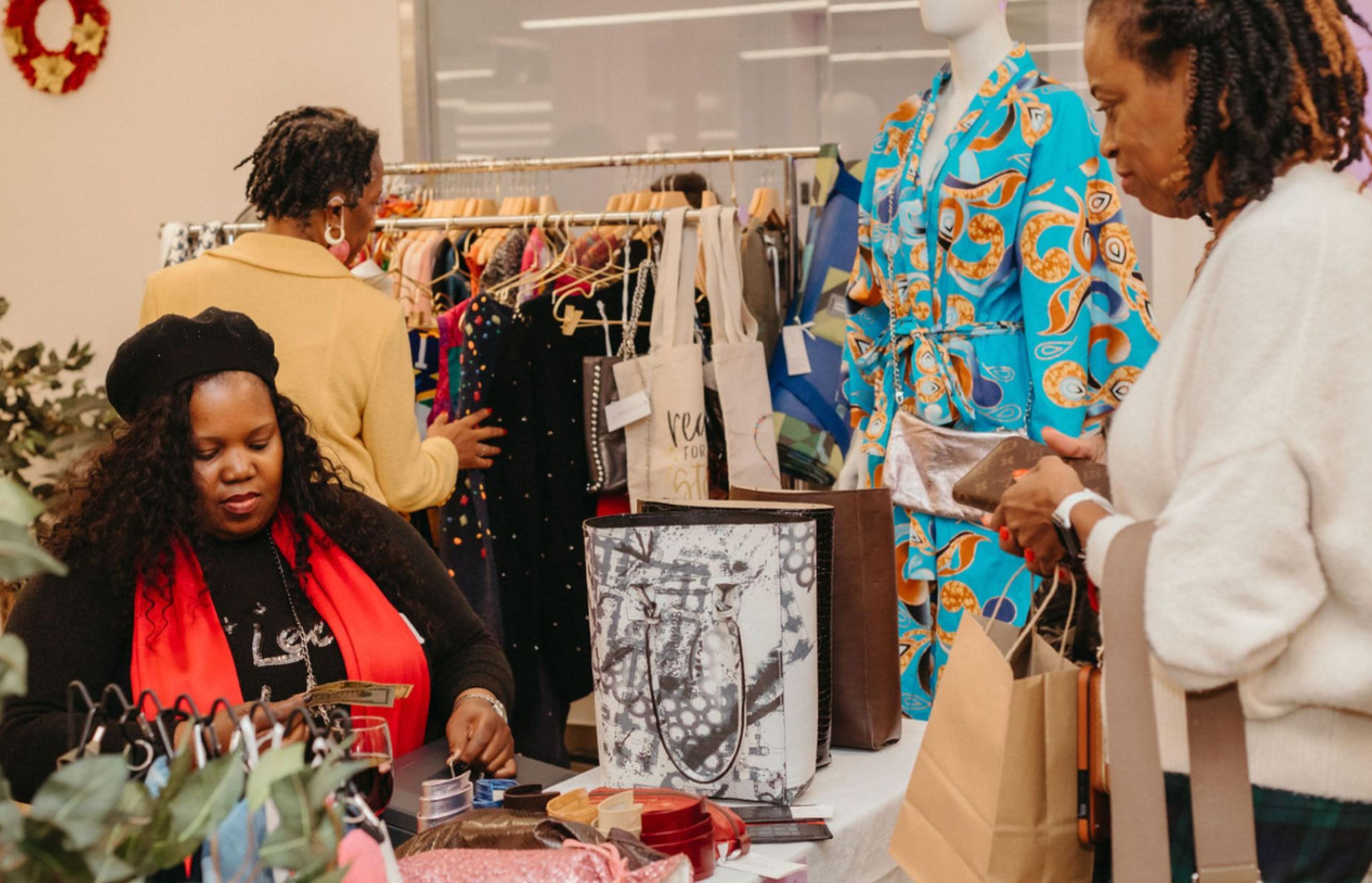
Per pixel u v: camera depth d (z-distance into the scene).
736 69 4.15
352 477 2.15
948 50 3.89
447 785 1.43
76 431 3.17
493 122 4.48
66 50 4.77
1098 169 2.26
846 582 1.70
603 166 3.33
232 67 4.66
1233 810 1.08
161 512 1.65
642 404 2.88
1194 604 1.02
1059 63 3.67
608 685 1.52
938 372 2.34
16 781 1.54
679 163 3.22
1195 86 1.11
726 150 4.02
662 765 1.50
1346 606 1.04
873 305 2.57
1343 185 1.09
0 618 2.84
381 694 1.40
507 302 3.17
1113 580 1.12
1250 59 1.08
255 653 1.72
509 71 4.43
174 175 4.75
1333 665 1.04
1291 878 1.08
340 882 0.74
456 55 4.50
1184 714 1.11
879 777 1.62
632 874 1.10
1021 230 2.28
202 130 4.71
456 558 2.88
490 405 2.89
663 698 1.49
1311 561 1.01
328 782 0.74
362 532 1.85
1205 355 1.07
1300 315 1.01
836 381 3.00
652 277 3.02
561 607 2.94
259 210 2.48
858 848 1.48
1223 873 1.08
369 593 1.81
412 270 3.29
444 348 3.02
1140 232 3.56
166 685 1.63
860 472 2.53
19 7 4.77
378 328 2.39
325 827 0.75
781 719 1.47
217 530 1.72
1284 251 1.03
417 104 4.50
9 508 0.68
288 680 1.72
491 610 2.88
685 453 2.89
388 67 4.51
